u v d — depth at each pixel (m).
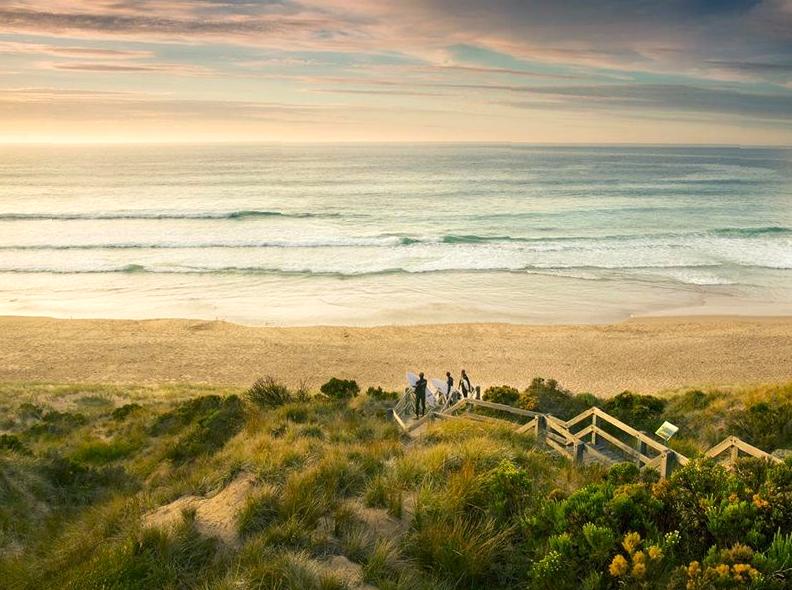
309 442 10.63
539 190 114.25
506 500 6.79
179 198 99.44
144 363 31.55
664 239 61.91
